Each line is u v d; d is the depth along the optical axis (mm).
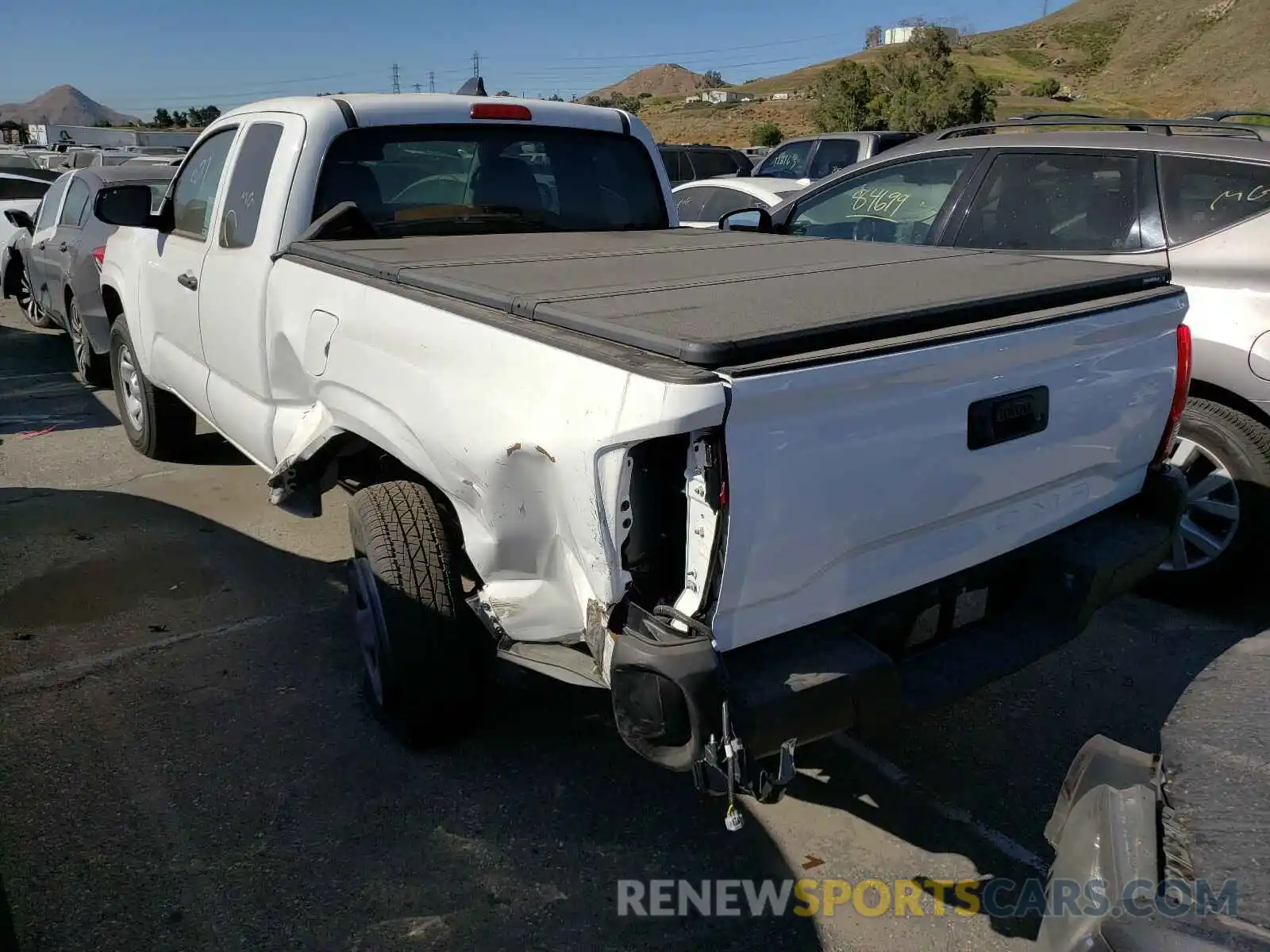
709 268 3227
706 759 2121
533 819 3021
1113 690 3793
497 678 3297
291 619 4254
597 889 2758
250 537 5125
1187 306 3057
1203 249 4168
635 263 3357
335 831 2951
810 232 5707
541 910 2676
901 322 2371
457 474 2631
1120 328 2803
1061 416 2715
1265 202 4086
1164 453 3188
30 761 3260
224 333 4117
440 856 2861
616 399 2092
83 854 2842
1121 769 2068
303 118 3893
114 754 3305
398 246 3711
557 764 3275
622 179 4836
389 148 4078
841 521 2279
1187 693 2125
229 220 4184
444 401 2646
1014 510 2744
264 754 3307
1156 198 4332
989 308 2568
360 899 2697
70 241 8047
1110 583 2830
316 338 3336
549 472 2328
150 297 5203
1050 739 3496
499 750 3340
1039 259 3512
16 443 6719
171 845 2883
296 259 3600
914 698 2477
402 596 3021
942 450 2428
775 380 2059
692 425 1987
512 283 2848
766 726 2176
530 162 4520
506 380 2436
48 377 8805
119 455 6480
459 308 2666
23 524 5258
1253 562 4191
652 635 2172
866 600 2441
